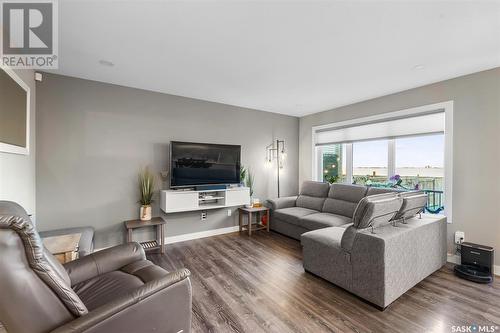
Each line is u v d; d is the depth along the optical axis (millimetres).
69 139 2877
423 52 2246
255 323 1731
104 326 951
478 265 2496
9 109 1876
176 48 2189
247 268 2682
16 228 833
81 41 2057
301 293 2148
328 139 4621
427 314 1841
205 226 3906
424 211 3291
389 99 3559
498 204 2547
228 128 4211
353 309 1907
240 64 2535
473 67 2574
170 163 3410
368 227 2090
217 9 1628
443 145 3020
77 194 2924
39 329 860
